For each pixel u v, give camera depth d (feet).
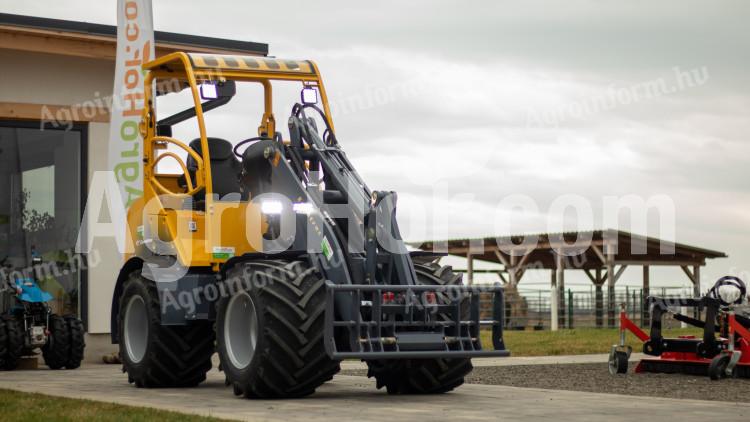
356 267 24.56
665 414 20.65
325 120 27.94
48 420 18.86
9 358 37.01
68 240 42.63
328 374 23.88
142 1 39.37
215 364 39.52
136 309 29.89
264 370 23.50
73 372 36.04
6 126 41.57
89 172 42.83
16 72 41.57
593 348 46.50
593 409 21.68
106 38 41.32
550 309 79.00
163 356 28.40
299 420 19.45
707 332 31.09
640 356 41.19
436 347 23.84
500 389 27.30
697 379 30.17
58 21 40.37
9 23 39.24
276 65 28.66
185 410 21.61
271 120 30.86
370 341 23.27
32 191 42.01
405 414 20.76
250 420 19.27
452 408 21.99
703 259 83.10
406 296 23.79
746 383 28.86
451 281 25.80
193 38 42.83
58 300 42.34
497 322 24.93
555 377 31.19
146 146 30.68
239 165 29.63
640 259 83.66
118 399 24.50
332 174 26.03
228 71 28.02
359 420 19.52
